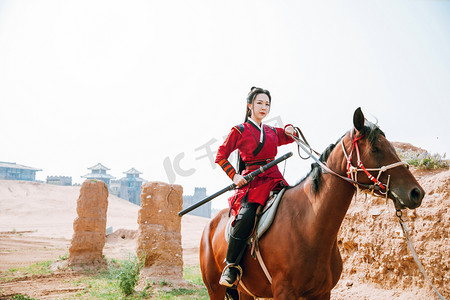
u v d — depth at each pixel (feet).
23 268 46.83
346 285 19.79
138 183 375.66
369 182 9.11
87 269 46.52
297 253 9.79
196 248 89.71
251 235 11.07
